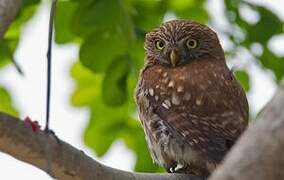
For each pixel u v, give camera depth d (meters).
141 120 10.93
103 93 12.06
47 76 6.30
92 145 13.76
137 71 12.18
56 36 12.41
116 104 12.09
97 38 11.83
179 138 9.64
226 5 12.98
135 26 12.66
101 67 11.94
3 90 13.37
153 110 10.34
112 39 11.83
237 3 12.91
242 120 9.88
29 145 6.22
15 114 13.40
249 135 4.64
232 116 9.80
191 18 14.47
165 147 9.95
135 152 13.70
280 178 4.56
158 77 10.75
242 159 4.59
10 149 6.21
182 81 10.38
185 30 11.54
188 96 10.11
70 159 6.70
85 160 6.86
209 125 9.62
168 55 11.27
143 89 10.76
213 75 10.55
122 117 13.77
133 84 12.50
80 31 11.82
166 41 11.47
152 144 10.43
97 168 7.04
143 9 13.87
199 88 10.21
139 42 12.41
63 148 6.61
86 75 13.87
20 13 12.48
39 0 12.08
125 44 11.83
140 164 13.62
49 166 6.21
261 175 4.55
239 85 10.71
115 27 11.73
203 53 11.51
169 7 14.36
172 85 10.37
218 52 11.71
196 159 9.45
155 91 10.49
